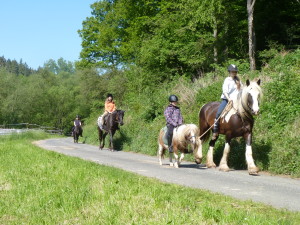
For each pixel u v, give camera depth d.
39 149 16.59
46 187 7.16
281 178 9.88
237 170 11.44
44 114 78.00
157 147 16.94
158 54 25.48
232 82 11.26
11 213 5.57
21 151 15.21
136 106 25.25
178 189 7.32
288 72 15.39
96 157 15.47
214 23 23.02
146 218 5.03
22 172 9.23
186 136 11.16
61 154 14.39
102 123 20.77
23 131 34.69
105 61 47.88
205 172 10.77
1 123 79.50
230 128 10.91
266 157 11.34
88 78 48.66
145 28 32.25
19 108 80.31
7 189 7.29
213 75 20.88
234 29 24.88
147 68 27.23
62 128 77.75
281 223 4.77
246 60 23.16
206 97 17.67
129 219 5.00
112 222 4.87
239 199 6.68
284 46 22.56
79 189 6.83
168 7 26.92
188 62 23.67
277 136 12.05
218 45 23.72
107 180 7.83
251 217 4.88
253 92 10.16
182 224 4.72
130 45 34.75
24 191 6.86
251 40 21.08
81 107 75.25
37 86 84.06
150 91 24.91
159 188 6.95
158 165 12.56
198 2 21.89
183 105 19.14
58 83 95.06
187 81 23.80
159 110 20.77
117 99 41.41
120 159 14.71
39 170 9.42
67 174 8.65
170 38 25.48
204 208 5.30
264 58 22.86
